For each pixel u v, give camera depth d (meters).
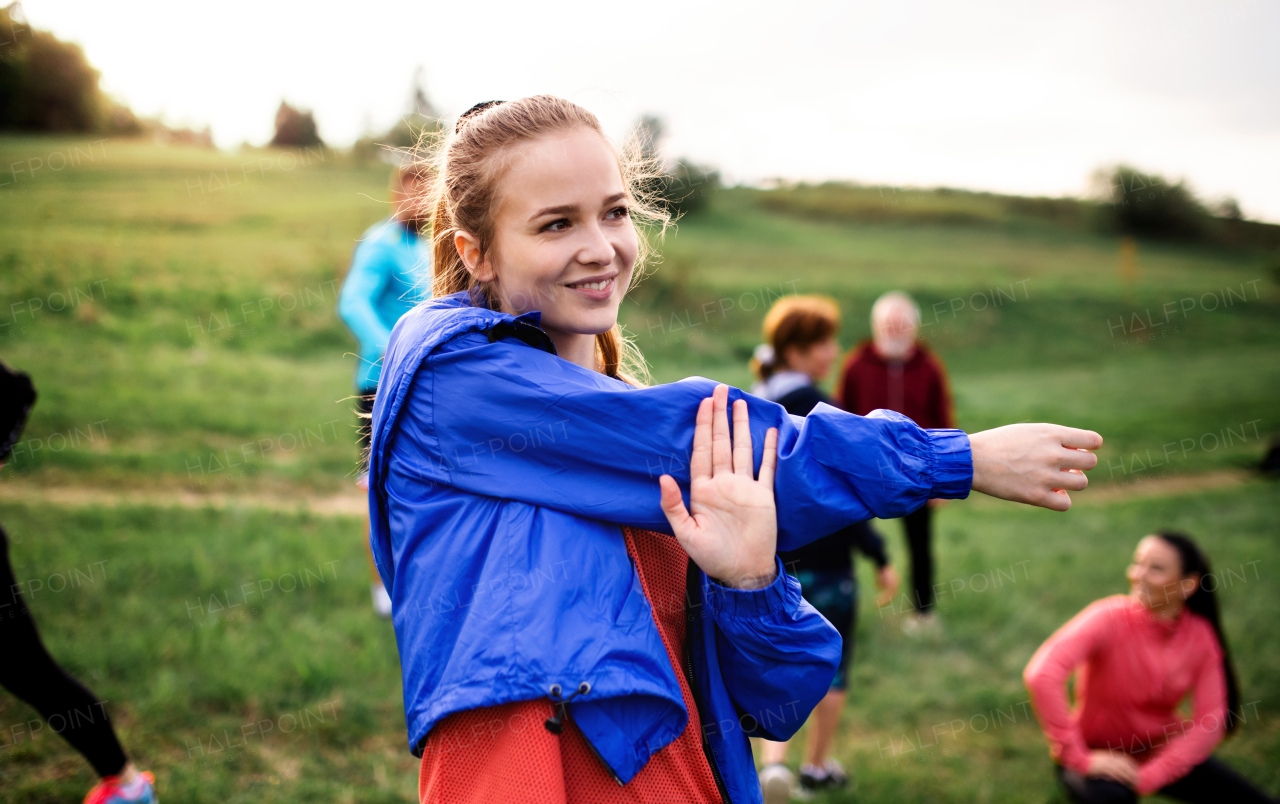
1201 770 3.22
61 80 19.36
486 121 1.21
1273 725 4.50
